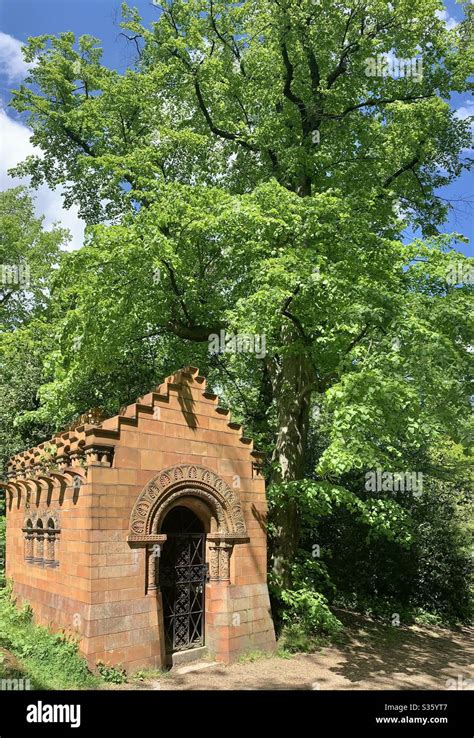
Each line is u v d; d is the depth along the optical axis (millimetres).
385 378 9477
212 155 17797
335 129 16266
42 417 15695
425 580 17953
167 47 17391
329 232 12328
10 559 13789
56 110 20828
